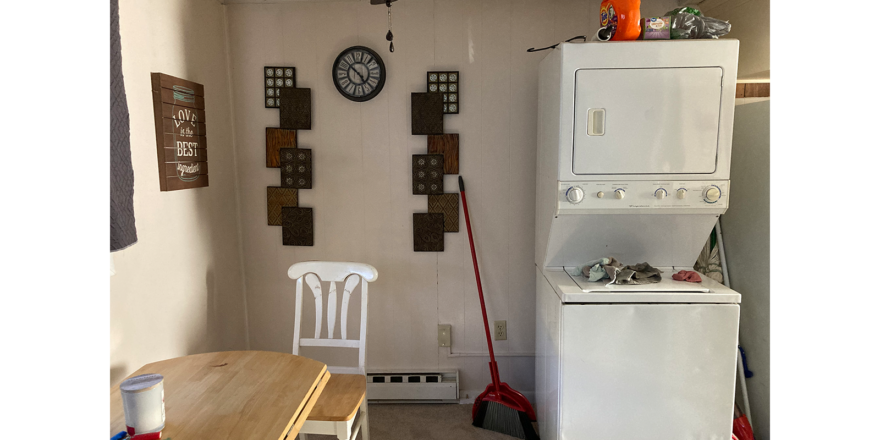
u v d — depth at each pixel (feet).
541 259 7.55
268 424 3.86
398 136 8.34
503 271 8.57
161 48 6.30
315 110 8.34
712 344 5.88
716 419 6.00
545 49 7.52
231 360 5.19
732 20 7.57
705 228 6.58
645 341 5.93
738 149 7.41
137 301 5.74
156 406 3.64
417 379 8.70
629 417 6.07
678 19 6.12
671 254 7.04
